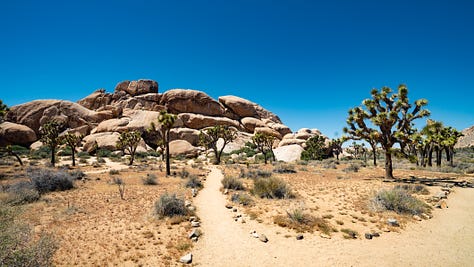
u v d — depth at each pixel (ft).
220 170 110.01
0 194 45.11
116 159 160.25
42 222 35.91
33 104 214.48
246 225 35.45
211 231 33.63
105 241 29.78
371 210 41.11
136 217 38.83
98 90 277.64
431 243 29.60
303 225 34.32
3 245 17.44
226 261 25.58
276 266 24.53
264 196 51.37
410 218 37.70
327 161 153.69
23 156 159.53
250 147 218.79
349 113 81.97
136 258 25.75
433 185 64.54
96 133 208.54
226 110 276.21
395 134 71.97
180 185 68.03
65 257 25.71
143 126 217.15
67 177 62.90
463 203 47.62
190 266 24.57
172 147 200.44
